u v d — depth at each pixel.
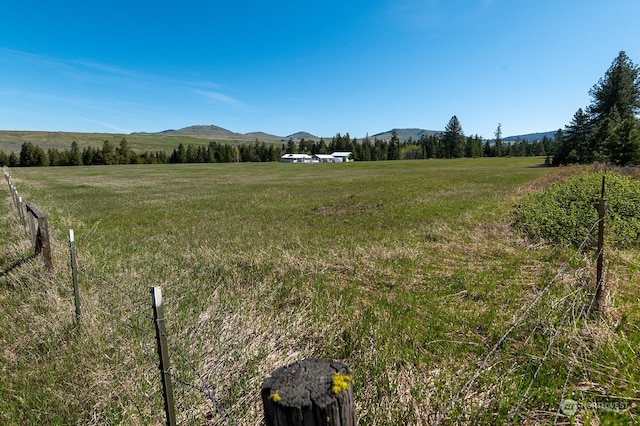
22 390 3.38
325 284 5.94
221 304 5.03
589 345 3.67
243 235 10.67
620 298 4.77
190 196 23.67
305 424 1.50
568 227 8.05
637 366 3.23
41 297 5.23
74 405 3.19
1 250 7.75
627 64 52.56
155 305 2.37
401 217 13.00
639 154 31.61
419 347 3.92
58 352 3.96
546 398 2.97
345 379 1.60
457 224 10.70
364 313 4.86
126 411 3.03
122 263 7.09
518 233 8.88
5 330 4.43
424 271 6.52
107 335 4.18
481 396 3.06
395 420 2.85
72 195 24.45
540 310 4.52
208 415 3.10
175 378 3.19
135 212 16.38
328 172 54.88
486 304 5.01
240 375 3.48
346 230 11.01
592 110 55.62
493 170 47.56
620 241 7.29
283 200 20.20
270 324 4.45
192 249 8.62
